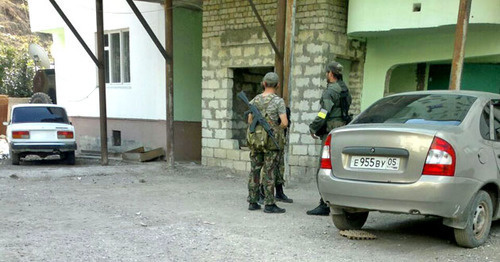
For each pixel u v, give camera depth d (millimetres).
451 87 6527
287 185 8836
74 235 4902
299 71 9492
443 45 8711
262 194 6809
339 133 4781
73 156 11922
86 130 15016
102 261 4082
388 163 4391
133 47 13312
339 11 9383
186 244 4652
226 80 10883
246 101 6203
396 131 4355
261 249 4523
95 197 7223
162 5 12391
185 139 12859
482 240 4648
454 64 6488
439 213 4168
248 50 10375
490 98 5070
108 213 6043
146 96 13156
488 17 7355
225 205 6727
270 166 6148
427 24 7918
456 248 4617
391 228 5500
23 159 13484
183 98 12781
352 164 4629
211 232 5133
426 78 9781
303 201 7219
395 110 5074
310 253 4426
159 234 5008
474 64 9125
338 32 9383
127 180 9188
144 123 13289
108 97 14172
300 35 9422
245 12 10383
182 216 5926
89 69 14758
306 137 9469
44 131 11305
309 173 9461
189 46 12844
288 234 5109
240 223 5586
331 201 4785
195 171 10648
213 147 11242
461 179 4203
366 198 4465
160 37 12523
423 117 4770
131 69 13445
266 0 9961
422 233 5250
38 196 7199
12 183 8508
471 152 4355
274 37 9812
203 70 11367
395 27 8305
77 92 15234
